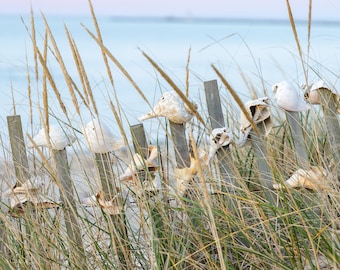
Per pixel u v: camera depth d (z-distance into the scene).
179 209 5.27
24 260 5.40
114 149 5.64
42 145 5.76
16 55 50.75
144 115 5.88
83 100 5.34
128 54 54.25
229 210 5.61
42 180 5.89
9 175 5.82
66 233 5.67
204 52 54.69
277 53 39.12
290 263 5.30
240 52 45.84
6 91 25.25
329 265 5.12
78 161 5.47
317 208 5.57
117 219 5.58
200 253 5.42
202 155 5.64
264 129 5.91
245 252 5.32
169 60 44.75
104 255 5.23
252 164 6.09
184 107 5.71
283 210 5.04
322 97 6.16
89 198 5.77
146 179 5.64
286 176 6.11
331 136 6.14
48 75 5.05
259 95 7.69
